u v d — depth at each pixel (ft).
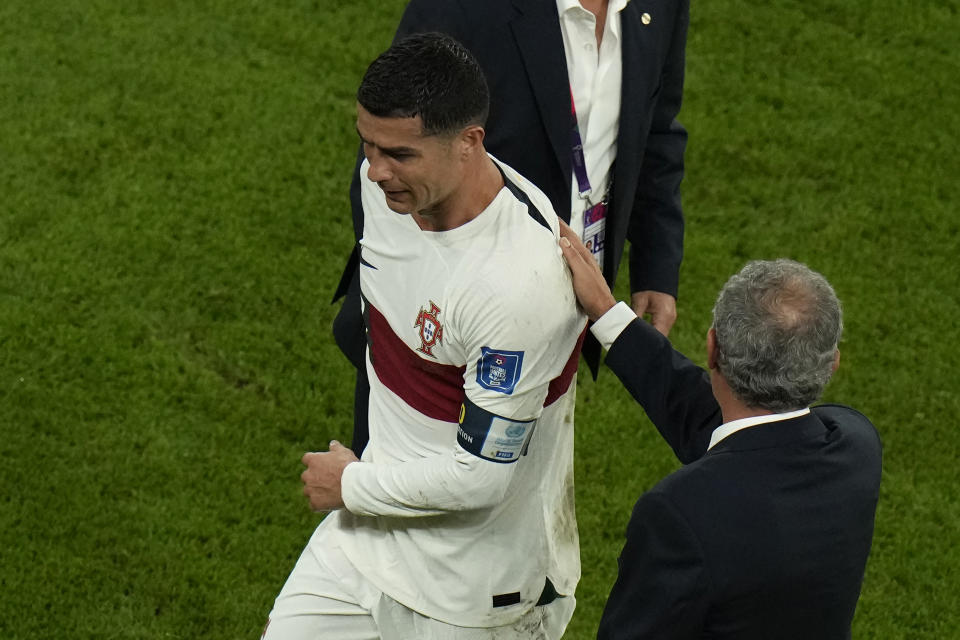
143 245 59.26
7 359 53.01
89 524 46.93
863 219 65.31
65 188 61.98
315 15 74.64
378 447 34.01
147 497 48.26
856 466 28.71
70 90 67.82
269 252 59.72
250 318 56.44
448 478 30.58
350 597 34.17
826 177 67.62
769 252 63.00
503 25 34.83
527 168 36.24
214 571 45.93
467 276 29.09
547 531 33.88
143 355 53.98
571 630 45.57
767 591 27.17
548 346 29.48
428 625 33.71
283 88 69.36
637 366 33.14
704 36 75.82
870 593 47.47
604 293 32.30
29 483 48.14
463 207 29.19
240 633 44.04
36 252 58.34
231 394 52.85
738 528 27.07
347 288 38.68
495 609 33.45
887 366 57.41
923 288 61.72
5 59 69.36
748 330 27.40
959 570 48.42
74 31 71.72
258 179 63.57
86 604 44.32
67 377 52.65
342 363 54.80
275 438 51.31
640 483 50.90
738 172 67.41
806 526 27.43
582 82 35.76
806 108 71.82
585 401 54.13
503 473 30.48
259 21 73.67
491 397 29.27
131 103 67.36
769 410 28.22
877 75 74.43
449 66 27.48
